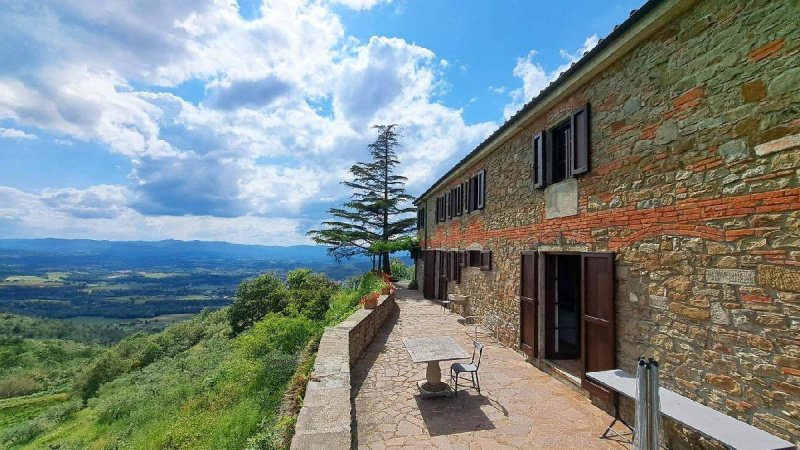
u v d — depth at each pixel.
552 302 6.61
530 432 4.24
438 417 4.63
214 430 5.15
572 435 4.17
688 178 3.68
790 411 2.77
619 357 4.58
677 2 3.63
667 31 3.96
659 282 4.01
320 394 4.30
